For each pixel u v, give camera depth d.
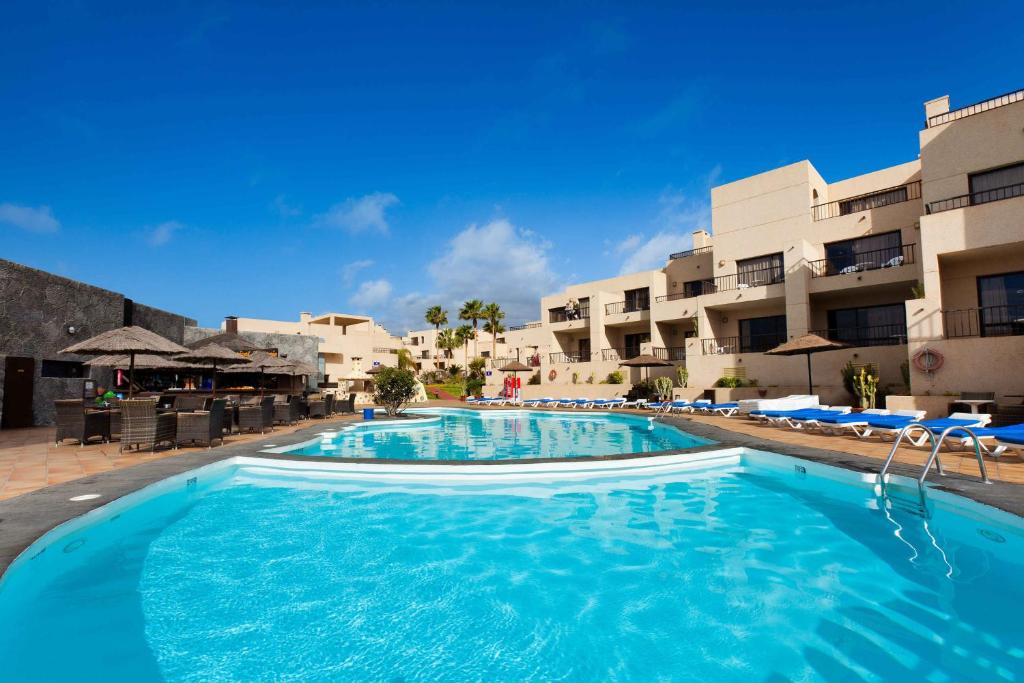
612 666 2.77
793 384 18.67
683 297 26.52
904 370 15.04
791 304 19.16
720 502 6.14
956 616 3.24
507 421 18.66
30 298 13.80
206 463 7.20
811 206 20.03
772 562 4.23
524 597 3.66
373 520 5.48
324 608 3.47
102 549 4.56
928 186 15.15
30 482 5.93
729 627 3.18
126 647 2.93
